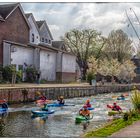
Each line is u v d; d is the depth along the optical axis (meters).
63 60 65.00
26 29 56.38
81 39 90.44
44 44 67.38
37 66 55.44
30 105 35.78
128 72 91.75
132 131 14.87
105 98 52.47
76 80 74.44
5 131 20.56
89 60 83.69
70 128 22.28
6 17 49.75
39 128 22.11
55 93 45.50
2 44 48.72
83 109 27.06
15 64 49.91
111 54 95.38
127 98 53.19
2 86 38.16
